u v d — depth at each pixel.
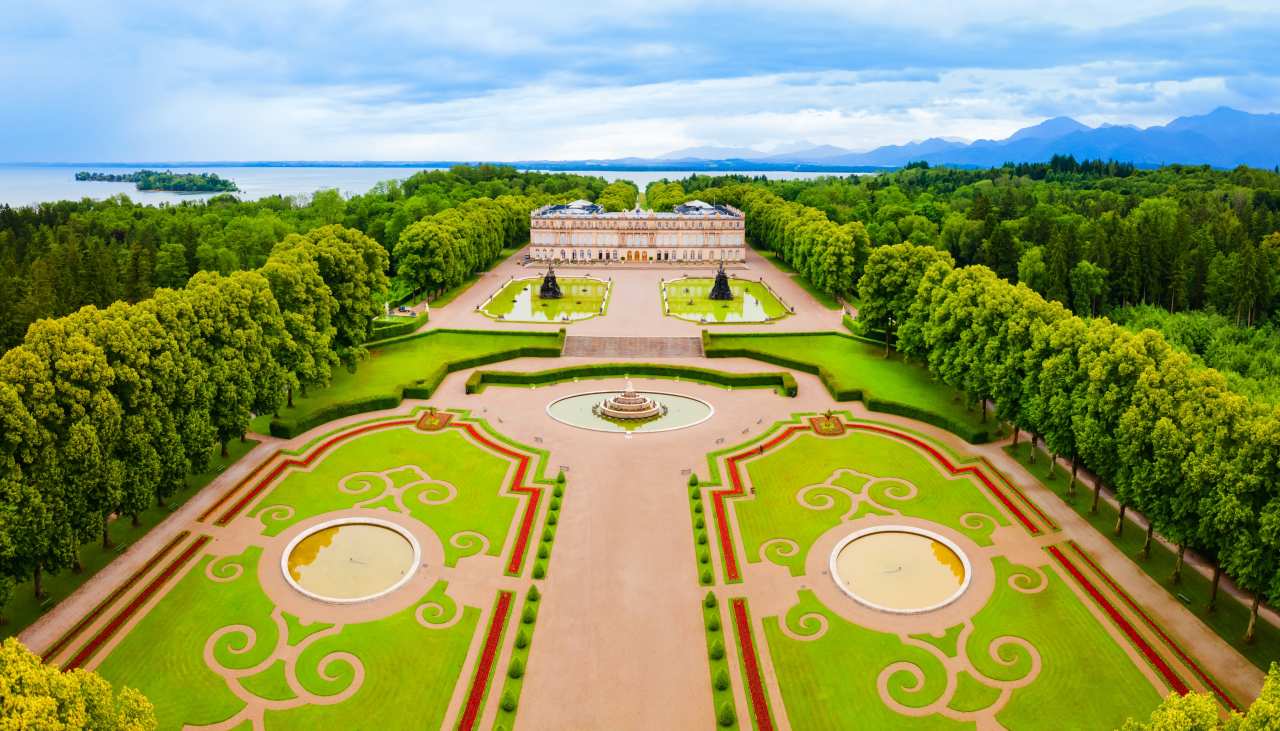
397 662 79.06
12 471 78.31
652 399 159.88
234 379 114.94
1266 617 86.94
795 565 97.25
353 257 164.25
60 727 49.50
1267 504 75.88
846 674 78.38
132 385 93.44
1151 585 92.38
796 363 178.50
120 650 79.12
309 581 93.06
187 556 95.25
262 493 112.56
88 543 96.19
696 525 106.00
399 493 114.25
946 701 74.62
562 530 104.75
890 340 190.12
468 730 70.31
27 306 168.12
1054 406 109.62
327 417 140.12
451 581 92.81
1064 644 82.19
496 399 157.62
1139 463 93.38
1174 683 75.81
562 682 76.62
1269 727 50.72
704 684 76.94
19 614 83.44
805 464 125.88
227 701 73.00
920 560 99.62
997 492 114.56
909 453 130.12
